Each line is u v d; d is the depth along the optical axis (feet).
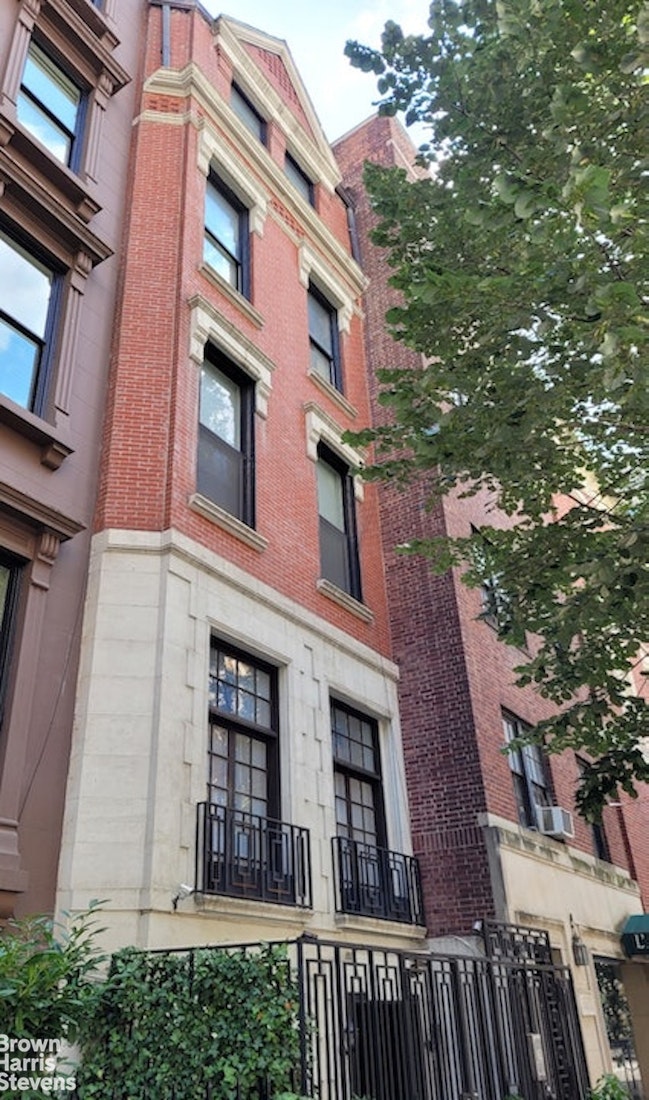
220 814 28.66
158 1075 19.16
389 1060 22.84
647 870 62.44
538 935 37.45
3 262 30.07
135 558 29.17
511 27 23.30
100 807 25.00
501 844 37.88
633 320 19.89
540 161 23.89
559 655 29.27
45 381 30.17
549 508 29.86
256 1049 18.85
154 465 31.14
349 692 38.04
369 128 60.59
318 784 33.47
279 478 37.99
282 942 20.74
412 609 44.09
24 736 24.70
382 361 51.19
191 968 20.21
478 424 24.77
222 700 30.94
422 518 45.68
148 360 33.09
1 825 23.24
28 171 31.27
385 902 35.40
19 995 17.25
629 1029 50.08
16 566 26.86
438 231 28.17
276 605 34.19
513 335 24.29
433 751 40.55
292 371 42.09
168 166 38.11
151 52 41.39
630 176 20.83
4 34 32.17
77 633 27.86
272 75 52.03
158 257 35.60
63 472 29.48
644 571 22.34
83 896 23.63
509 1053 28.91
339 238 53.36
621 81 22.49
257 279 41.42
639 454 28.55
